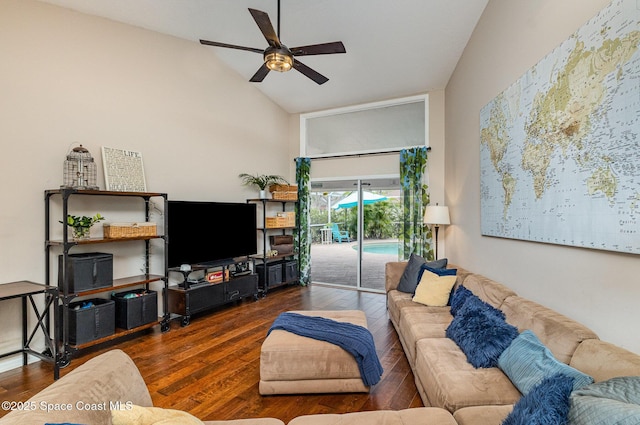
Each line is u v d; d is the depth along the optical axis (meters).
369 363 2.37
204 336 3.52
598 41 1.66
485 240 3.30
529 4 2.39
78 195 3.30
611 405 0.95
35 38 3.00
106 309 3.16
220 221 4.58
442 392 1.71
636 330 1.48
